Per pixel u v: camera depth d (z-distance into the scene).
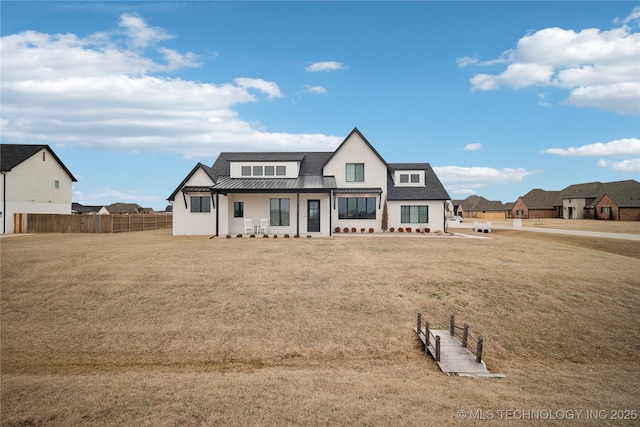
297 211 23.42
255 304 10.68
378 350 8.58
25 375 7.00
